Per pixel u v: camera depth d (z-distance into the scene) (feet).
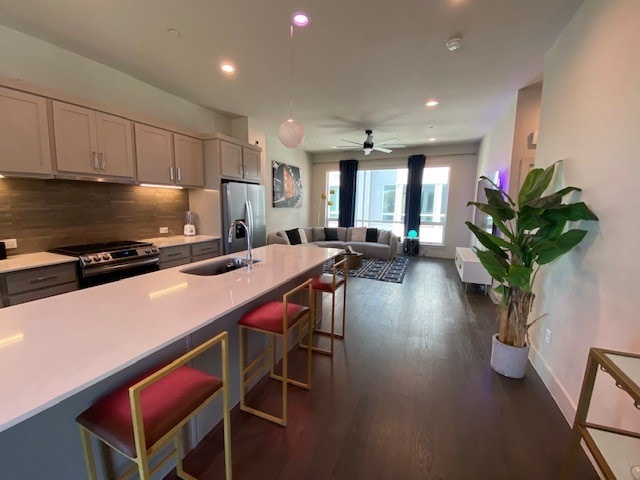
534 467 4.83
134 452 2.95
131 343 3.44
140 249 9.65
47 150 7.86
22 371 2.84
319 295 10.27
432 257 23.26
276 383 7.00
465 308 12.20
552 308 7.04
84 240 9.86
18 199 8.21
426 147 22.97
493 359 7.67
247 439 5.32
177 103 12.51
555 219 5.80
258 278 6.40
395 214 25.70
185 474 4.60
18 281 6.95
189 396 3.53
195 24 7.37
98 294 5.21
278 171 21.83
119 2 6.53
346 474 4.65
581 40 6.31
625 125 4.69
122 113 9.70
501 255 7.09
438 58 8.98
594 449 3.63
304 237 22.58
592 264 5.46
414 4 6.52
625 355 3.69
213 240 12.76
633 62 4.56
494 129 15.51
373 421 5.80
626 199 4.60
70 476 3.61
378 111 14.17
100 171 9.14
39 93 7.63
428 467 4.80
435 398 6.52
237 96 12.40
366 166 25.20
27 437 3.22
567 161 6.75
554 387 6.59
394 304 12.64
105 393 3.84
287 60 9.21
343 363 7.92
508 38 7.80
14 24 7.45
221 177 13.03
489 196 7.05
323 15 6.95
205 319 4.17
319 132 18.42
